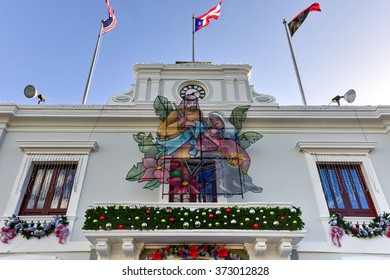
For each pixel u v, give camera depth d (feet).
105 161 26.84
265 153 27.53
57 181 25.94
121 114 28.48
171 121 26.89
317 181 25.76
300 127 28.91
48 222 23.03
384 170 26.37
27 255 21.47
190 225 20.59
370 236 22.85
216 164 25.84
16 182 25.17
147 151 26.07
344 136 28.50
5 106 28.07
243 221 20.80
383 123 28.68
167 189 25.14
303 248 22.48
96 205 21.63
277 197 25.23
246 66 33.60
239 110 27.55
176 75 33.42
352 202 25.29
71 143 26.96
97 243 20.30
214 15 40.73
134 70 33.68
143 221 20.53
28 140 27.40
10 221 22.80
